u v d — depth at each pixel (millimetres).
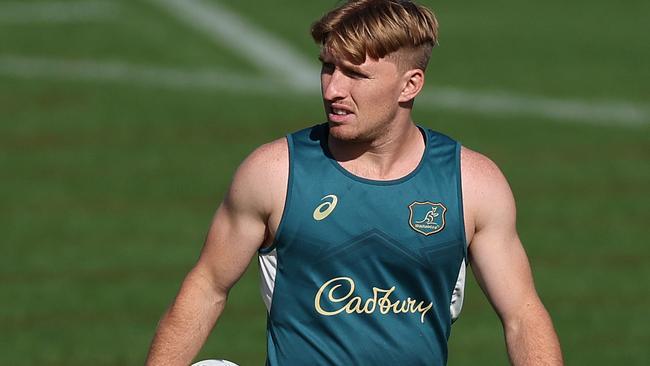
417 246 13820
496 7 74188
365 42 13234
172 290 31797
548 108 53562
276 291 14164
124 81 56969
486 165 14078
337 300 13984
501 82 57969
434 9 73188
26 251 34625
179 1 74500
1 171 42438
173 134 48062
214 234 14180
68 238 35781
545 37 66875
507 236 14078
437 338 14383
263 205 13859
